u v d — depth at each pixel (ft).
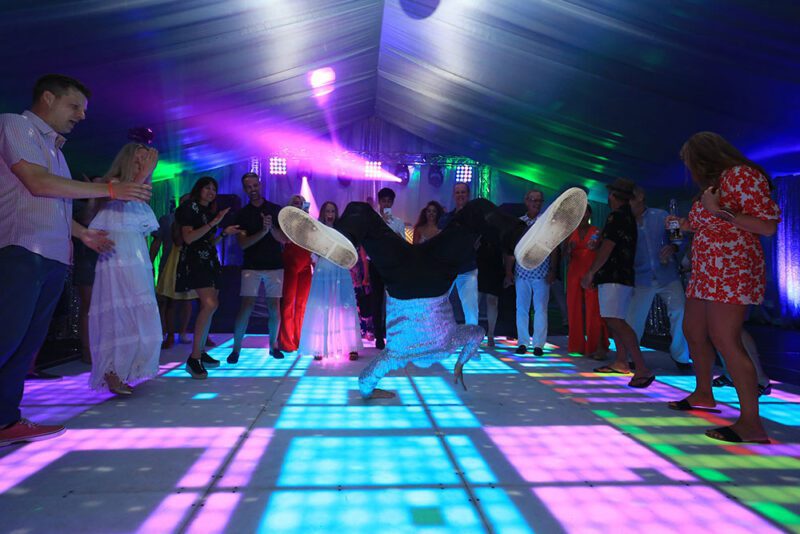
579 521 6.65
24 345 9.91
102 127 30.78
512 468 8.40
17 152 9.29
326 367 17.70
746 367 10.01
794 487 7.77
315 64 34.22
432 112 48.80
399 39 34.19
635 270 17.39
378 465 8.48
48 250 9.73
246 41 25.77
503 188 65.10
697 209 10.95
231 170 63.62
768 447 9.60
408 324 11.37
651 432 10.46
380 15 31.07
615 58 24.76
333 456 8.89
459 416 11.50
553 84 30.40
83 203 17.02
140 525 6.48
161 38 22.29
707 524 6.61
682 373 17.17
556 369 17.67
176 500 7.17
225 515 6.74
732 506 7.13
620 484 7.82
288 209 8.19
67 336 25.50
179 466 8.41
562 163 46.80
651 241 17.26
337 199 65.51
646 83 26.37
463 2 25.04
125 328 13.25
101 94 26.23
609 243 15.39
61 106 10.21
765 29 18.86
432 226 21.79
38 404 12.46
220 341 24.70
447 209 65.46
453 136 54.90
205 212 16.76
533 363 18.88
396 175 65.57
